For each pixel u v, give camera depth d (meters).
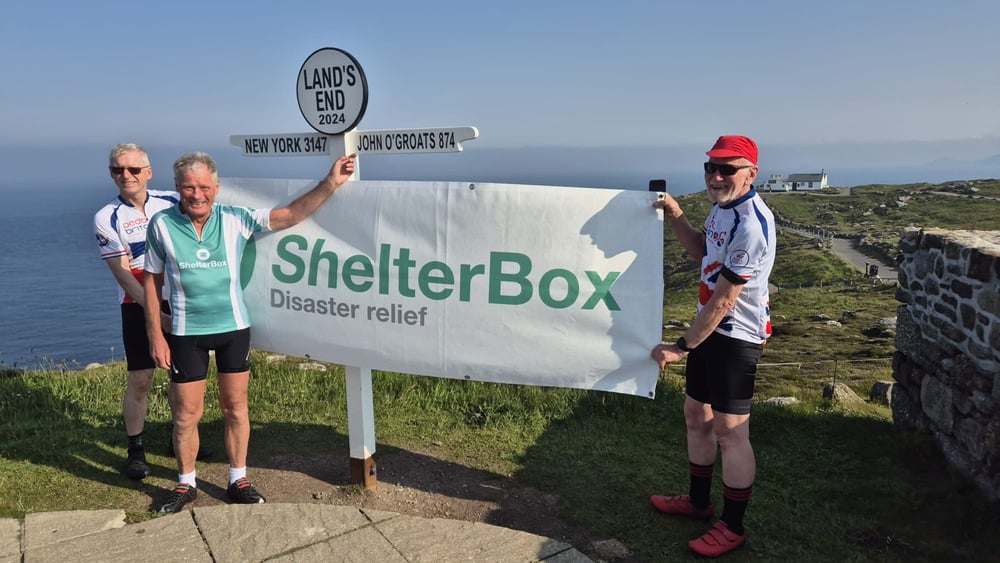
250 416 4.63
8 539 2.72
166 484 3.50
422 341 3.32
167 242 2.95
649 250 3.02
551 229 3.11
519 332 3.21
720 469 3.85
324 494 3.44
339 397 5.05
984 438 3.52
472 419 4.62
